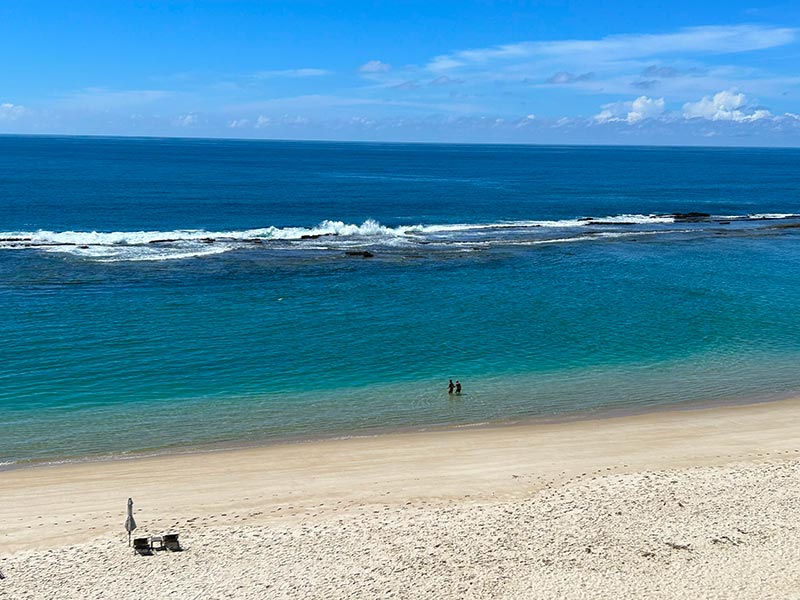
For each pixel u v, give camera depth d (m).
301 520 21.28
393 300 50.00
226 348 38.81
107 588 17.59
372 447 26.80
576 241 75.31
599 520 20.84
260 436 27.84
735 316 47.75
